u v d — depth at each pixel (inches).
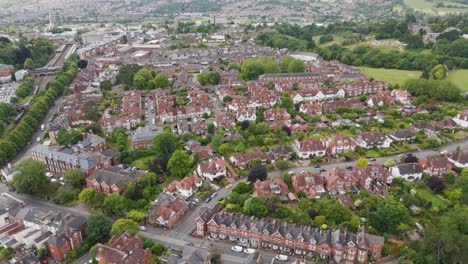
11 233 7578.7
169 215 7642.7
